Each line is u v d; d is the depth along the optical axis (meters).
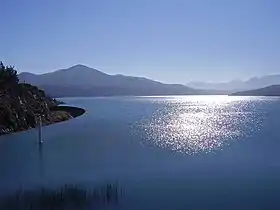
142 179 19.02
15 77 60.91
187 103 173.25
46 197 15.92
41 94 69.06
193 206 14.54
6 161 24.22
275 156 25.48
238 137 36.50
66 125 51.50
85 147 30.30
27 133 40.66
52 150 28.91
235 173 20.33
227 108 114.06
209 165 22.52
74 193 16.48
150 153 26.92
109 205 14.76
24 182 18.50
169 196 15.97
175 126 50.56
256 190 16.81
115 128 47.38
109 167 22.00
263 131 42.62
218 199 15.57
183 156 25.56
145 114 80.75
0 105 43.31
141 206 14.59
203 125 51.94
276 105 133.00
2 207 14.61
